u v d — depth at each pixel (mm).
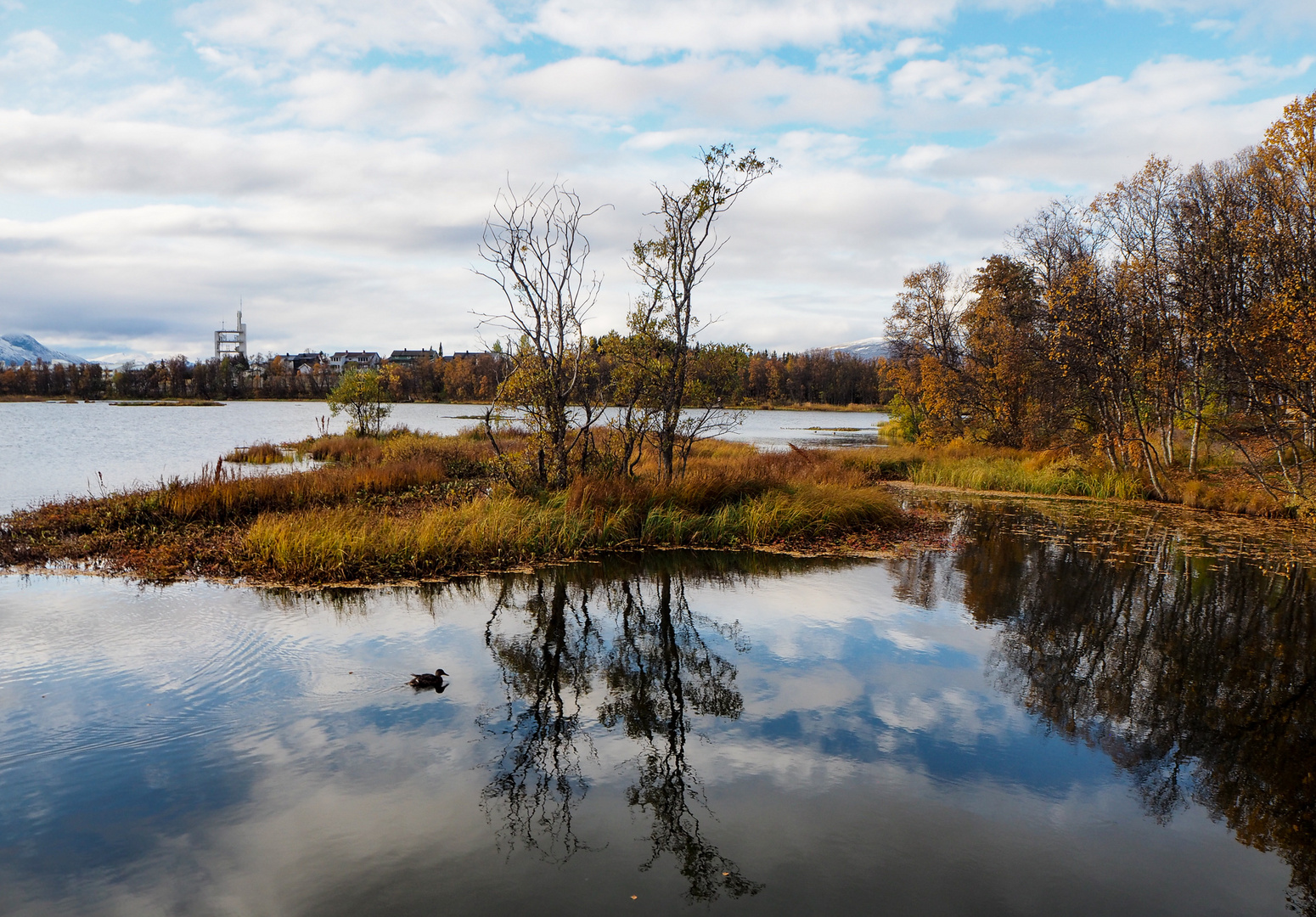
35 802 4320
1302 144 14836
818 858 3980
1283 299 14742
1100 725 5758
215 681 6145
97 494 16375
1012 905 3604
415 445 26156
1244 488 18109
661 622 8180
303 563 9680
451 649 7105
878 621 8398
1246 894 3760
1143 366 19031
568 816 4355
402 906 3500
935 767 5043
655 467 16984
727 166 13656
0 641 6930
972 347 32500
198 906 3471
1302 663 7199
